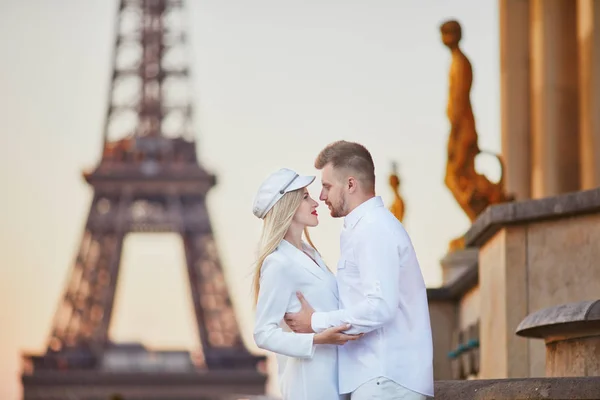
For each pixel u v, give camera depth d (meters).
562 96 39.69
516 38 42.12
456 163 29.03
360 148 12.81
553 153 39.50
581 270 20.33
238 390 133.75
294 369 12.65
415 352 12.38
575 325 15.80
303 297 12.66
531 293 20.98
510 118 41.91
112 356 132.38
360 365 12.40
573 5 39.97
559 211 20.33
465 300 28.20
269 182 12.84
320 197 12.92
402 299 12.43
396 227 12.47
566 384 11.95
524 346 21.16
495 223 21.27
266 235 12.77
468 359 26.14
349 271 12.56
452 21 28.97
